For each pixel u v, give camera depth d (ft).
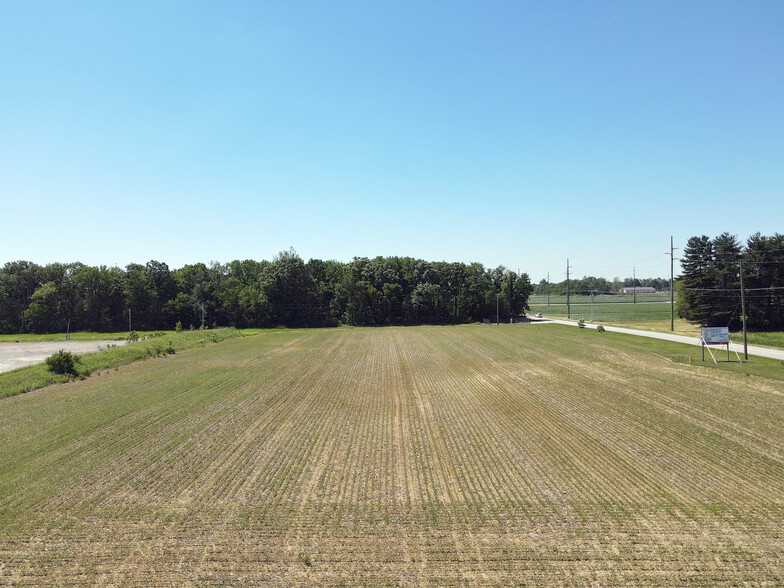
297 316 368.07
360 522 56.39
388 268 400.47
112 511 59.93
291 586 44.60
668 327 277.85
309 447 82.84
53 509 60.75
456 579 45.37
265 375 149.38
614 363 153.17
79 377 148.05
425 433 90.02
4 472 73.31
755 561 47.50
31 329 347.97
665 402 106.11
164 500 62.90
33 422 100.27
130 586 44.83
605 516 57.26
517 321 359.05
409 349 208.64
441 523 55.98
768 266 271.69
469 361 169.89
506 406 107.55
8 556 50.21
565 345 199.31
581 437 85.71
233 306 355.97
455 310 398.83
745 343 152.25
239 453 80.18
